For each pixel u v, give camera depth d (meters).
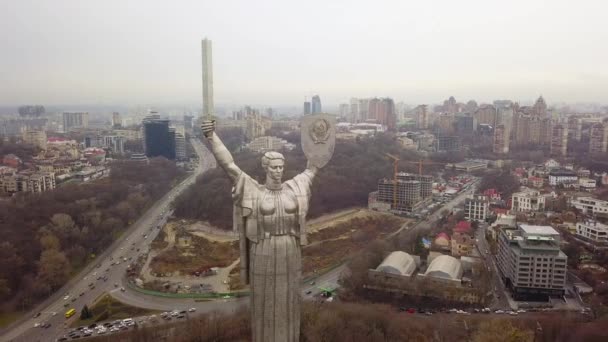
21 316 141.88
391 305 143.75
